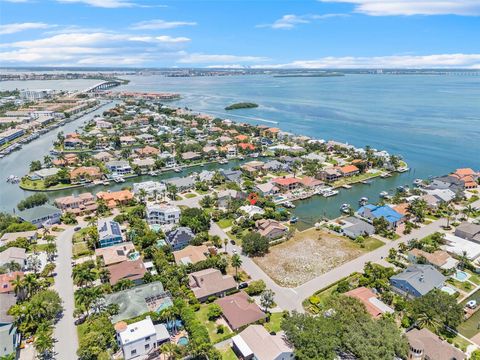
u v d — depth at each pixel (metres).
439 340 66.12
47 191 160.88
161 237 111.06
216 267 93.50
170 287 82.31
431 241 108.88
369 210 128.00
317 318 68.94
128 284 83.38
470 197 149.50
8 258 93.44
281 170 189.88
